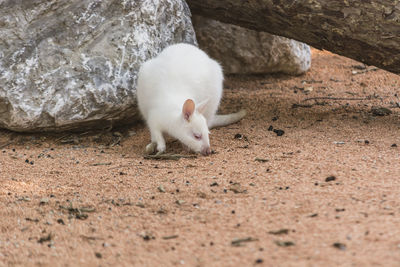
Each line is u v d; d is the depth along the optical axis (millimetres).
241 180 5043
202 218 4148
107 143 7152
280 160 5648
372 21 6562
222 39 10672
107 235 3984
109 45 7191
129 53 7301
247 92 9641
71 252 3713
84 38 7066
